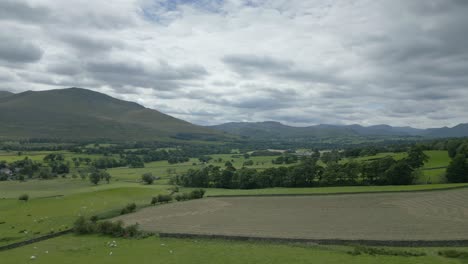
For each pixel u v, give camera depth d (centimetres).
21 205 9212
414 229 5484
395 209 7181
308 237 5469
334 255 4612
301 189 11344
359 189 10219
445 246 4712
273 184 13038
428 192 8894
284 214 7469
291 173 12612
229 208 8588
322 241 5250
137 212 8475
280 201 9238
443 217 6181
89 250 5366
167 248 5353
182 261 4647
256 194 10719
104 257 4944
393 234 5284
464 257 4272
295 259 4525
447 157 13525
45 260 4891
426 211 6762
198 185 14262
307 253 4772
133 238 6088
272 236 5656
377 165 11469
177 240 5856
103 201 9794
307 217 7006
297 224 6425
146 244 5656
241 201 9619
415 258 4319
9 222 7369
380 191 9531
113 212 8381
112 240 6006
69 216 7912
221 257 4769
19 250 5516
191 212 8219
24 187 13575
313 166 12550
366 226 5900
